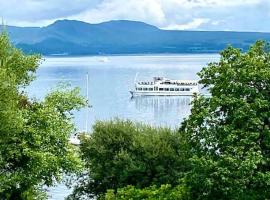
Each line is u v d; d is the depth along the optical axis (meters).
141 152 43.16
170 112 162.25
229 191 29.55
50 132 32.25
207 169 29.64
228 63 33.03
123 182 42.97
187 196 31.95
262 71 31.17
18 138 31.67
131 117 149.88
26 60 34.41
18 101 32.97
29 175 31.56
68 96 34.41
